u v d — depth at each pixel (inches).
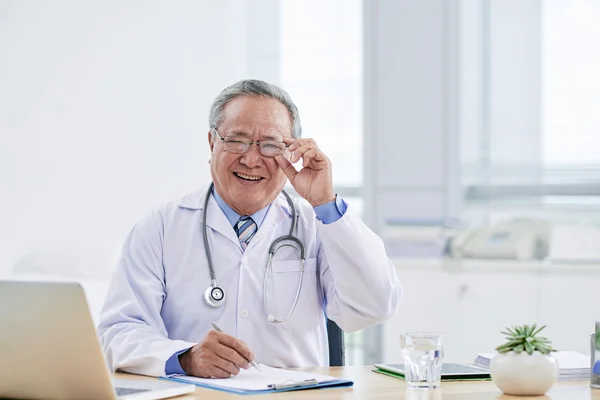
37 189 128.3
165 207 75.7
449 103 141.6
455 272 140.7
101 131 134.1
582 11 136.9
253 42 154.9
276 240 72.6
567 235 137.3
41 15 130.3
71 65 132.3
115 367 61.1
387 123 144.6
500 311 138.5
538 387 49.4
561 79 138.0
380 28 144.4
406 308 142.1
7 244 125.6
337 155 150.6
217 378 55.4
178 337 70.5
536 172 139.3
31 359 45.4
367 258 66.5
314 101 152.1
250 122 70.6
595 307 134.9
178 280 71.3
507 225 139.5
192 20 142.9
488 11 139.8
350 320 69.2
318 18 151.4
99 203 133.3
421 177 143.3
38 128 129.1
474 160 141.6
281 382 52.7
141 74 137.9
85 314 43.1
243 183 71.7
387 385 53.4
